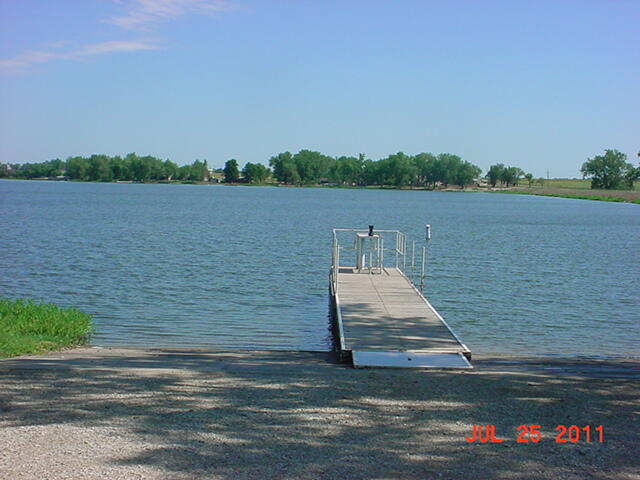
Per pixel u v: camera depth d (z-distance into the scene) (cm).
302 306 1805
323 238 3941
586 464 551
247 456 549
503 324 1614
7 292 1945
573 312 1788
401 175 19700
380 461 546
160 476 504
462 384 820
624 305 1906
